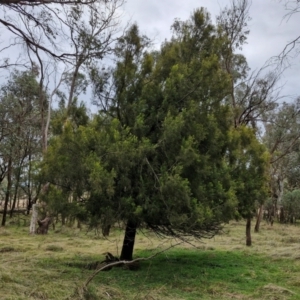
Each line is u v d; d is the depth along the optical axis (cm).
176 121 974
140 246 1636
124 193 984
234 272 1098
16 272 953
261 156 1363
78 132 1038
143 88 1100
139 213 943
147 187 973
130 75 1123
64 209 985
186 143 959
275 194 3712
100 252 1433
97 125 1112
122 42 1159
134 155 955
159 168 1000
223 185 1115
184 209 970
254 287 934
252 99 1819
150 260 1266
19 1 625
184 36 1199
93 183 898
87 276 972
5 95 1911
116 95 1134
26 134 2388
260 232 2522
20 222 2872
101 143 983
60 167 994
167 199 945
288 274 1088
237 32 1748
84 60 847
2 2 623
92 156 955
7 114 1825
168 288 892
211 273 1078
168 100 1071
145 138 1005
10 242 1700
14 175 2984
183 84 1073
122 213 967
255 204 1526
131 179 989
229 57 1642
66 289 797
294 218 4297
